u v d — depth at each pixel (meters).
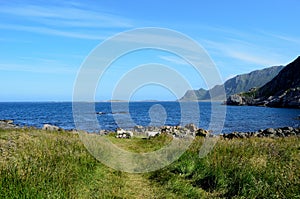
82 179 9.41
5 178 7.39
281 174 9.27
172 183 10.05
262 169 9.73
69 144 13.79
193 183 10.20
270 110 112.75
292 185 8.31
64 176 8.68
